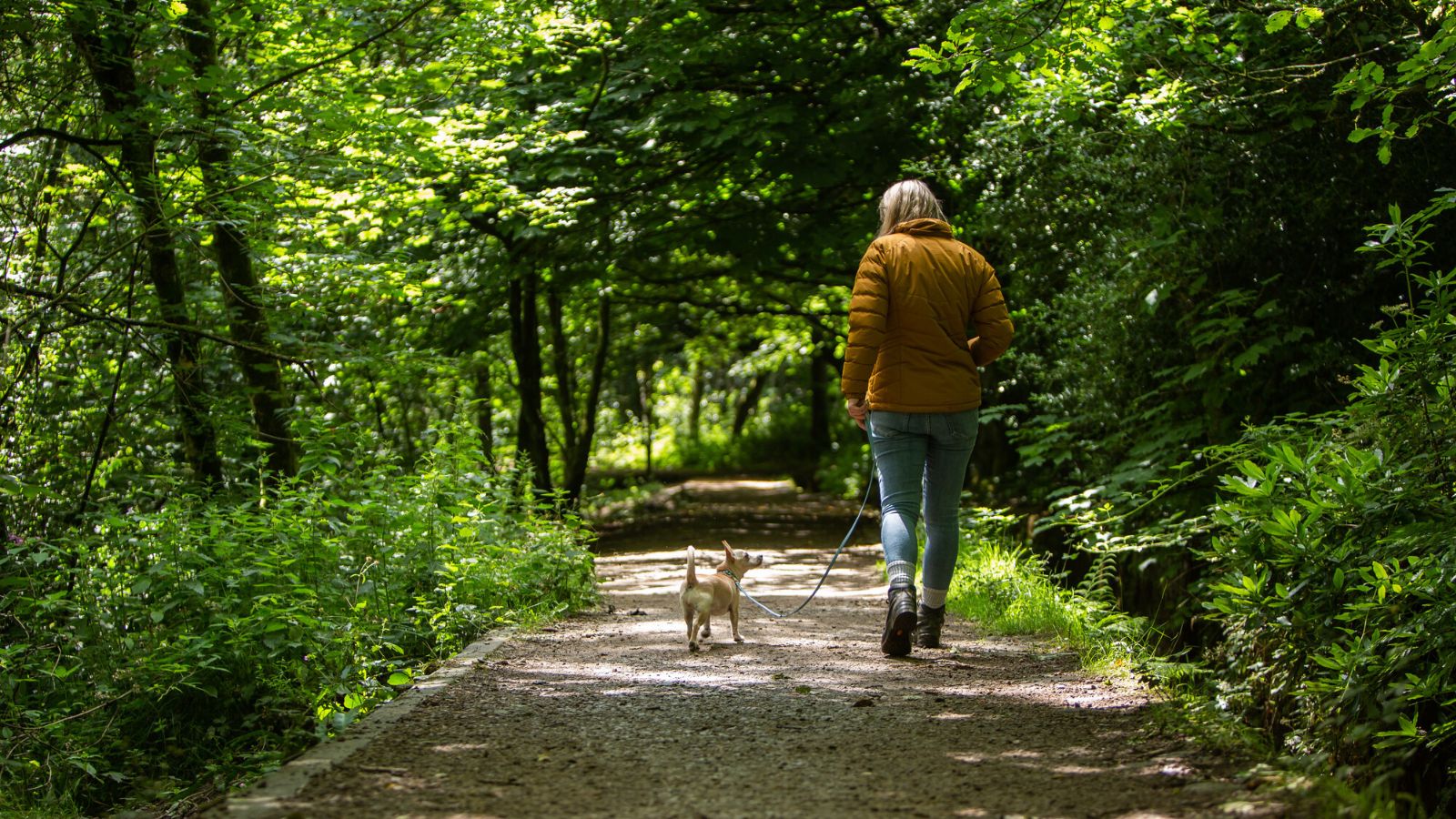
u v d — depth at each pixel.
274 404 10.40
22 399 9.83
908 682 5.23
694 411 44.72
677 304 23.72
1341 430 6.13
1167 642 7.45
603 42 12.40
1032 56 7.93
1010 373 13.01
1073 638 6.17
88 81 9.41
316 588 6.57
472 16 10.59
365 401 14.23
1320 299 8.94
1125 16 8.62
